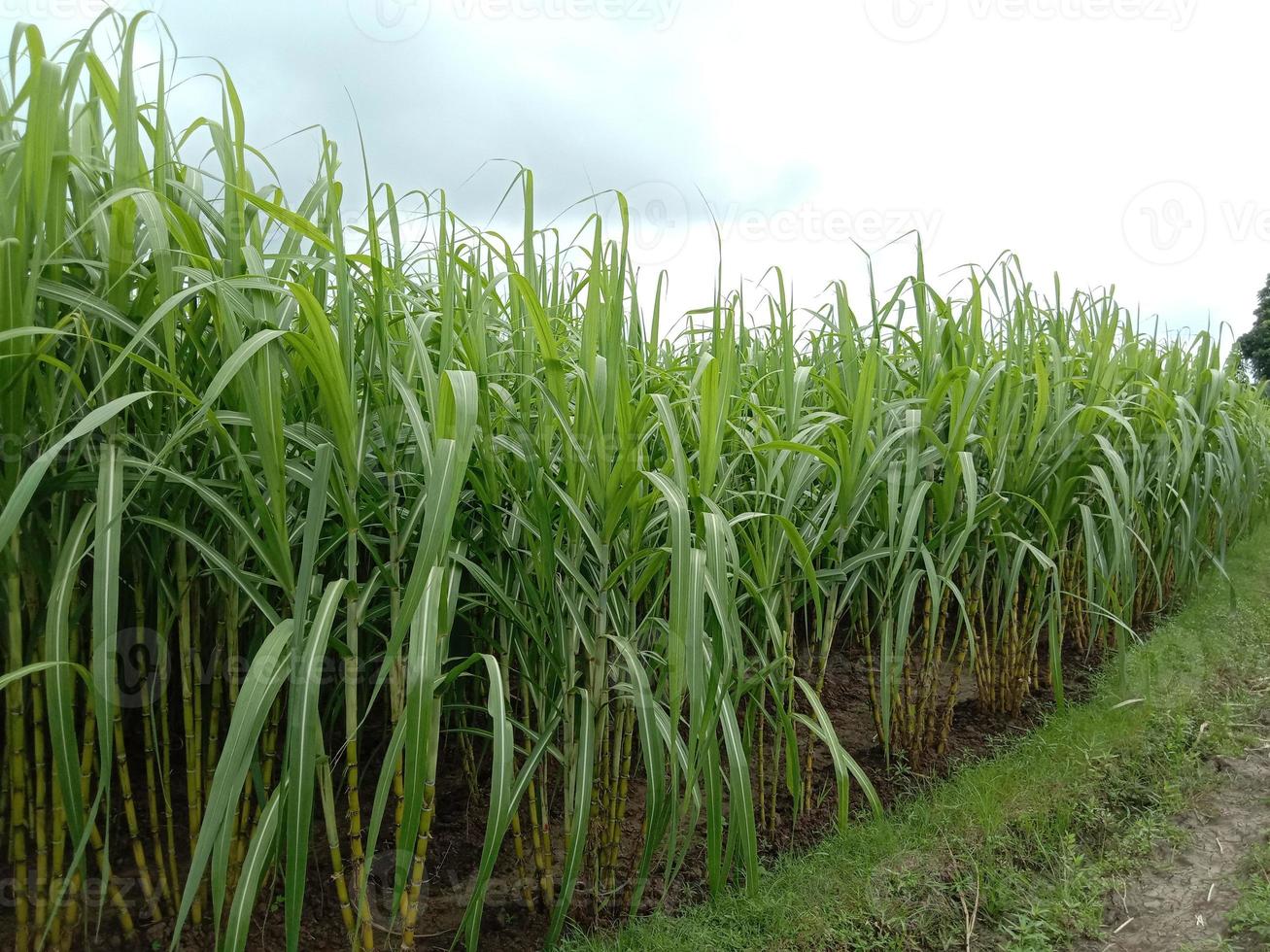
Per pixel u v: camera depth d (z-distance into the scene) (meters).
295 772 1.19
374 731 2.23
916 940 1.88
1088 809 2.35
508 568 1.80
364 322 1.46
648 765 1.55
